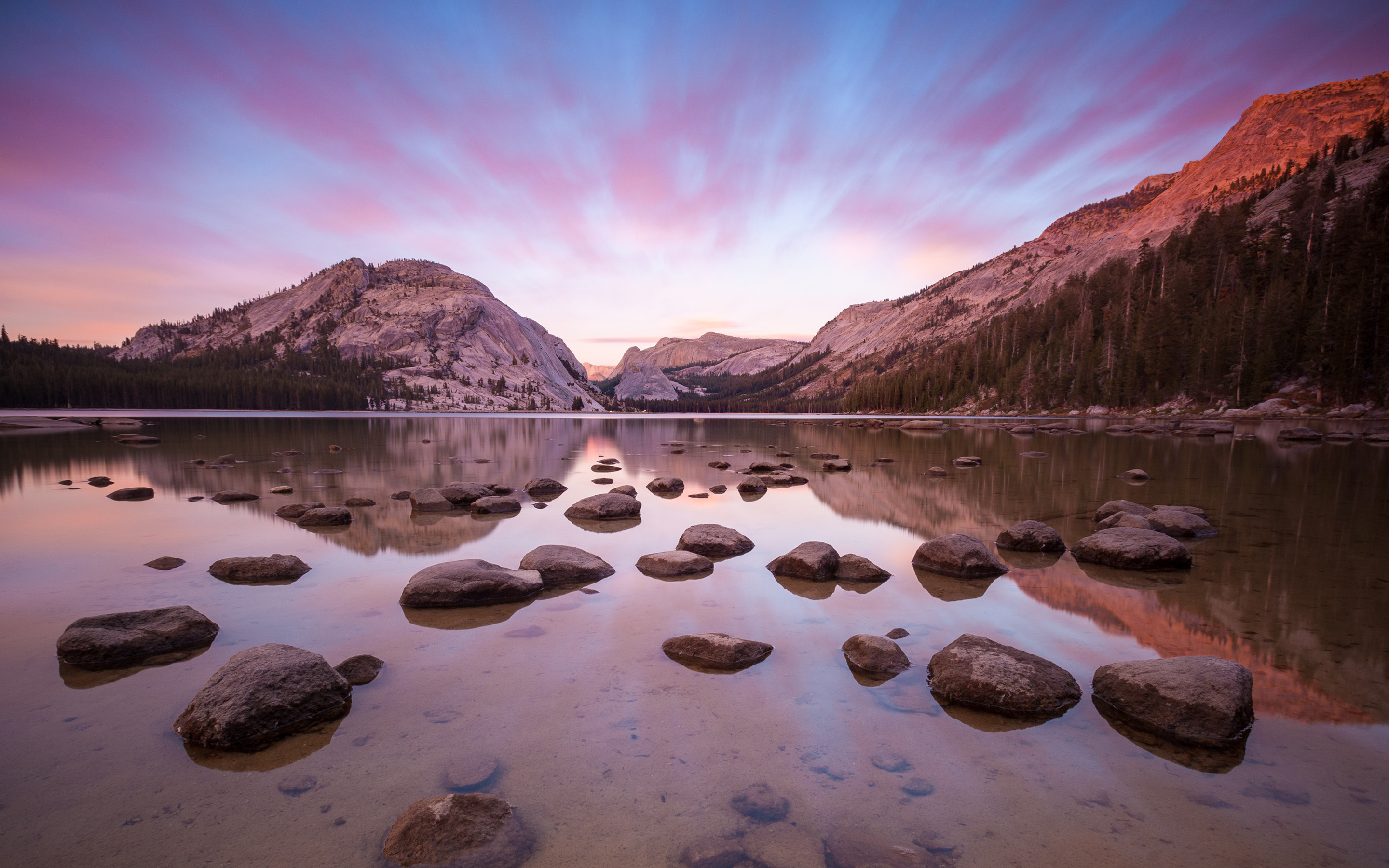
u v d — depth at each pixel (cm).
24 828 365
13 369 11506
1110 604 776
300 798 397
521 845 349
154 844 352
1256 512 1404
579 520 1358
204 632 665
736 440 4556
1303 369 6975
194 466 2436
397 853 342
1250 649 630
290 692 488
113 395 12506
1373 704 515
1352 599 789
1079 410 9650
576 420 10638
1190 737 463
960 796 397
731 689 548
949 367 13525
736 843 351
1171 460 2614
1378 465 2344
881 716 503
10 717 501
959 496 1697
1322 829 361
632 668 592
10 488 1819
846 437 4881
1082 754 447
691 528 1120
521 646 646
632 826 367
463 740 463
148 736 473
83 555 1033
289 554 1040
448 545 1112
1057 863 334
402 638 668
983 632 684
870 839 354
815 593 830
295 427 6203
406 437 4600
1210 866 331
